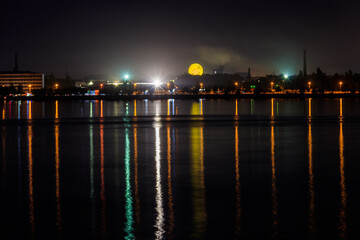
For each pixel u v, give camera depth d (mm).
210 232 21109
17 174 35281
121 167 38531
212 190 29078
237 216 23328
